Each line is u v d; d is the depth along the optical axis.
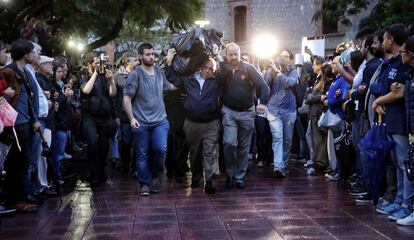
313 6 31.06
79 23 15.90
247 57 11.35
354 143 7.54
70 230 5.80
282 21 32.34
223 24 34.47
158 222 6.09
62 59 9.70
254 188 8.35
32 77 6.92
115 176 10.05
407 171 5.62
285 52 9.82
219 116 8.18
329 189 8.17
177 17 17.39
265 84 8.26
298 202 7.16
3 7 14.02
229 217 6.29
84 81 8.94
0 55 6.64
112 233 5.63
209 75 8.11
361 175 7.36
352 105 7.57
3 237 5.55
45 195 7.80
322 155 9.71
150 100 7.91
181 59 8.30
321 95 9.48
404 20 20.72
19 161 6.75
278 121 9.49
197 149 8.22
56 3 14.59
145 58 7.93
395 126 6.02
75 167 11.27
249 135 8.36
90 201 7.44
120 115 10.33
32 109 6.84
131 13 18.03
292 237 5.38
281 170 9.41
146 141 7.91
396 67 6.06
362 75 7.26
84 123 8.78
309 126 9.96
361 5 26.00
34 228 5.91
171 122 8.90
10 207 6.79
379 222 5.95
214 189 7.96
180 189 8.35
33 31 11.41
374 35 6.91
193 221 6.11
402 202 6.20
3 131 6.25
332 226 5.80
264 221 6.07
